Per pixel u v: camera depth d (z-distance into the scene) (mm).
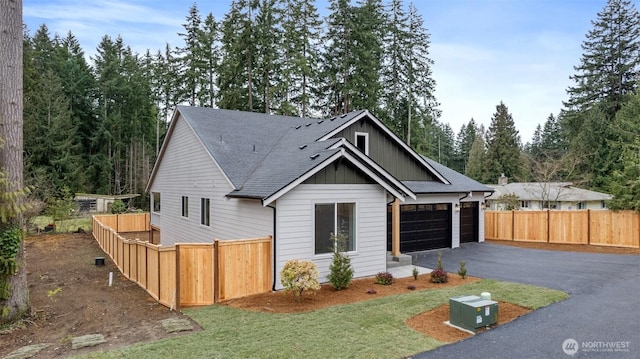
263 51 28953
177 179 18297
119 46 49375
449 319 7516
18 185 8500
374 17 31828
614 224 17219
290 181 10172
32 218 24469
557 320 7492
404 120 33438
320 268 10883
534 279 11070
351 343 6457
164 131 48062
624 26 37406
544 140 70562
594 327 7098
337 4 30047
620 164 30922
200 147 15539
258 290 10078
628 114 31344
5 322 8180
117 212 31609
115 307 9336
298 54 28781
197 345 6516
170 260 9305
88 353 6395
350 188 11461
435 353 6059
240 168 13508
